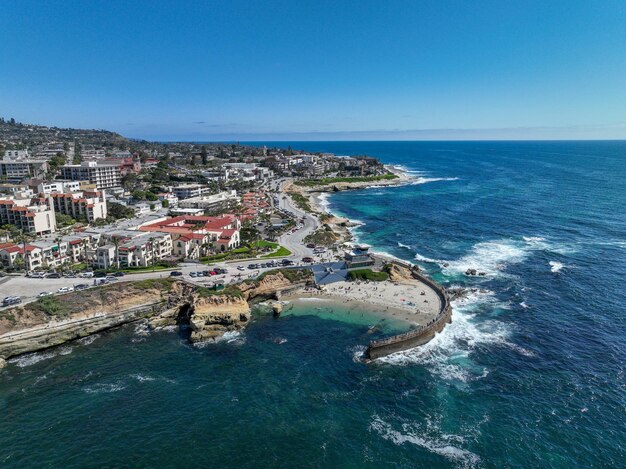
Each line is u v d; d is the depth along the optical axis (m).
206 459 60.19
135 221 173.00
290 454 61.19
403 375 80.50
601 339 92.12
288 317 106.94
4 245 127.56
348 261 136.62
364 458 60.50
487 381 78.12
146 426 66.69
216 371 82.38
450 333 96.38
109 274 119.69
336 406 71.62
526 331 96.56
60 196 175.38
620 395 73.31
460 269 139.12
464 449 62.03
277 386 77.12
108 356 88.56
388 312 108.12
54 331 92.69
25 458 59.88
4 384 77.94
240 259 140.38
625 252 152.12
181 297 108.88
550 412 69.44
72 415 69.12
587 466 58.81
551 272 133.25
